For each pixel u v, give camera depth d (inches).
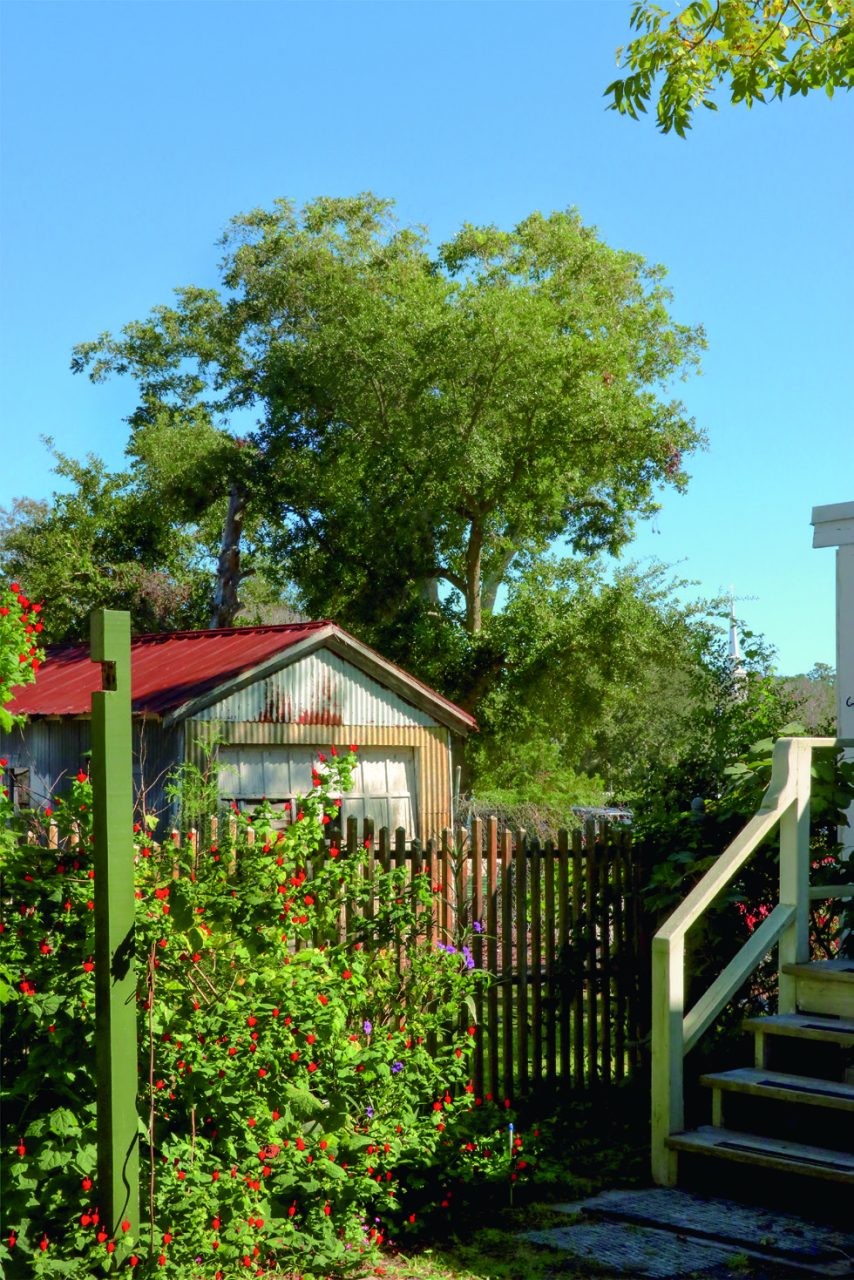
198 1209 177.0
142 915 179.3
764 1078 235.5
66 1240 169.6
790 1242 196.7
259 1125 193.2
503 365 1181.7
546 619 1234.6
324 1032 200.8
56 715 646.5
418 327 1248.2
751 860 300.0
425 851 273.6
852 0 394.0
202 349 1588.3
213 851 202.2
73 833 196.1
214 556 1627.7
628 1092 299.1
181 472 1384.1
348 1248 196.7
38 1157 169.8
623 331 1393.9
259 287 1499.8
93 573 1515.7
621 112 421.1
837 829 299.1
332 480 1291.8
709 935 296.5
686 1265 189.6
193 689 645.9
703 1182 227.6
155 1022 182.7
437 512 1216.2
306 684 697.0
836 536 313.3
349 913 236.7
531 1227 211.0
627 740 1363.2
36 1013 171.2
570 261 1402.6
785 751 265.3
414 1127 220.8
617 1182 236.4
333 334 1253.1
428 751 770.2
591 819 312.5
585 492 1328.7
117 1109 168.6
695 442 1267.2
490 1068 280.8
